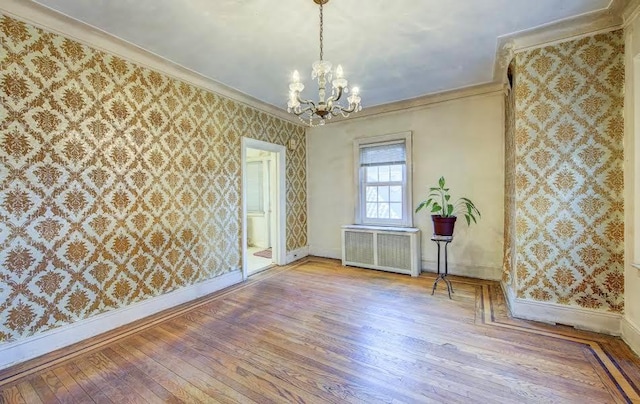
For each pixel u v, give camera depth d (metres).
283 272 4.28
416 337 2.35
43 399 1.71
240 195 3.93
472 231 3.85
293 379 1.85
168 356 2.13
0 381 1.86
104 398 1.71
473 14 2.15
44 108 2.16
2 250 1.99
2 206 1.98
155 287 2.92
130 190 2.70
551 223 2.50
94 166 2.45
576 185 2.39
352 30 2.34
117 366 2.02
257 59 2.82
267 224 6.13
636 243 2.09
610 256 2.30
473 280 3.75
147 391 1.76
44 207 2.17
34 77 2.11
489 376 1.84
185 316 2.82
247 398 1.69
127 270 2.69
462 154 3.88
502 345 2.20
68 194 2.30
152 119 2.88
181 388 1.79
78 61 2.34
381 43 2.54
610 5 2.05
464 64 2.99
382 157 4.52
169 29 2.31
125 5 2.01
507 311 2.81
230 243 3.78
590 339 2.25
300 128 5.14
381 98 4.01
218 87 3.51
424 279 3.86
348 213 4.89
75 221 2.34
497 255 3.70
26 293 2.10
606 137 2.28
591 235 2.36
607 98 2.27
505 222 3.51
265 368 1.97
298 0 1.97
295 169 5.00
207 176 3.46
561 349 2.12
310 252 5.35
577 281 2.42
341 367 1.97
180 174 3.15
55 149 2.22
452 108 3.93
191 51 2.67
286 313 2.85
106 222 2.53
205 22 2.22
